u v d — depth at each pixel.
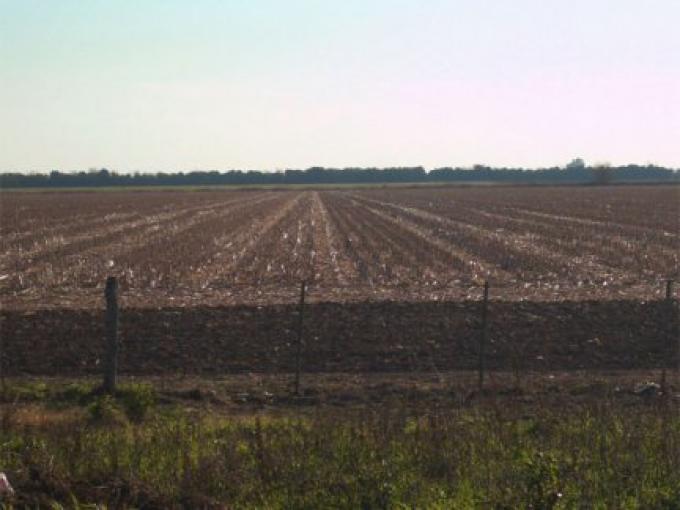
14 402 17.52
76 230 70.75
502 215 85.31
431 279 38.84
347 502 11.43
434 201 118.81
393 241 56.78
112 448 13.45
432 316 27.28
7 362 22.50
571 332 25.27
